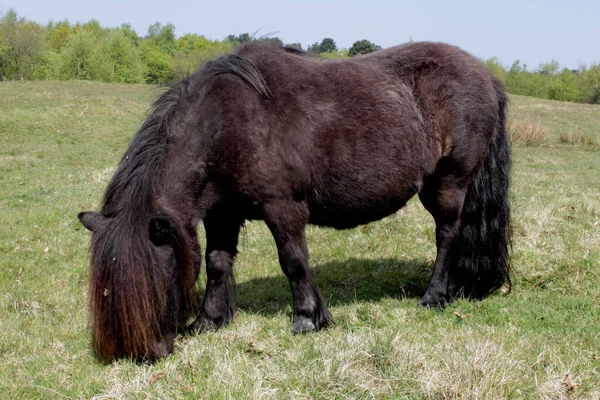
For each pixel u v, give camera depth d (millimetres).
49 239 7945
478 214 5309
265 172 4309
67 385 3719
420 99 4938
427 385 3383
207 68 4438
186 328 4762
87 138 22094
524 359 3754
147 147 4137
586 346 4117
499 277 5336
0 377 3836
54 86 33688
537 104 38156
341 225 4996
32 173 14781
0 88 30297
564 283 5570
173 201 4168
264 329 4613
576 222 7496
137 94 32875
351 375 3516
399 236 7527
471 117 4953
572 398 3383
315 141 4480
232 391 3424
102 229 3773
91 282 3689
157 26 105000
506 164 5363
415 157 4867
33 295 5617
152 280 3709
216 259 4793
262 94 4383
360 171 4641
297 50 4914
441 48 5070
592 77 68250
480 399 3271
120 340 3689
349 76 4707
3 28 64125
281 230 4488
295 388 3451
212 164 4297
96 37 87375
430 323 4672
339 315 4926
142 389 3523
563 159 19016
